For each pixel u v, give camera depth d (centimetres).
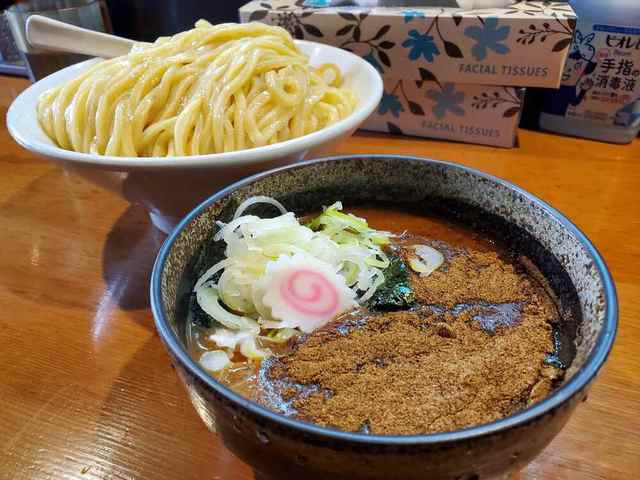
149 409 20
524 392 15
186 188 24
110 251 29
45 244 30
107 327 24
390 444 11
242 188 20
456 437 11
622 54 33
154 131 27
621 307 24
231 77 28
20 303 26
